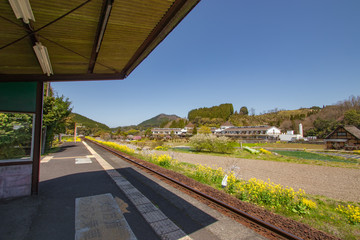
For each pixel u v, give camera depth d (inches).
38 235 132.1
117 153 631.2
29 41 144.9
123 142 1673.2
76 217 160.7
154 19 137.5
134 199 202.5
